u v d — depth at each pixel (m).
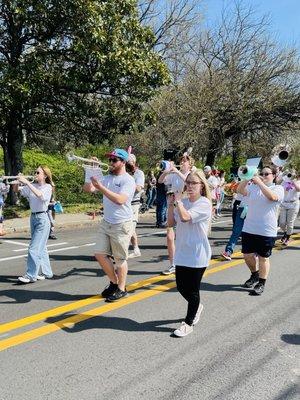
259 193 6.32
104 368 4.13
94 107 15.27
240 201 8.60
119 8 14.20
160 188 13.69
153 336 4.88
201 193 4.83
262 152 23.84
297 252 9.72
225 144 23.62
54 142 20.95
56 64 14.02
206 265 4.86
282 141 24.45
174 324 5.23
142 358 4.35
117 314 5.52
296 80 23.23
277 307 5.95
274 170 7.57
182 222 4.80
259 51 23.25
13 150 15.75
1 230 11.38
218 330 5.10
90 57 13.62
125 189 5.74
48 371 4.05
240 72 22.81
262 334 5.02
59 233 12.27
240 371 4.15
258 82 22.59
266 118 23.31
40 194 6.71
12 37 14.16
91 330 5.00
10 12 13.27
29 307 5.72
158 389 3.79
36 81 13.10
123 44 14.12
